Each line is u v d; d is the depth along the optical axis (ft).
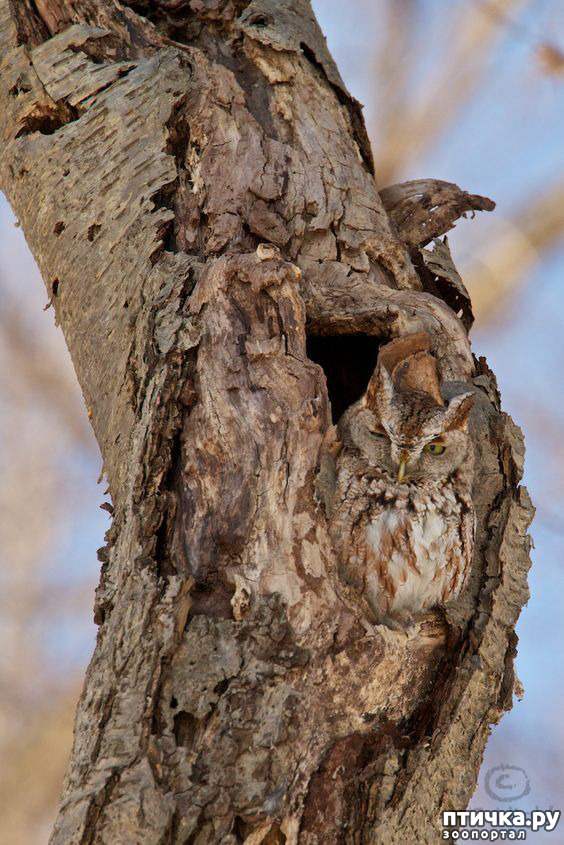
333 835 27.43
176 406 30.37
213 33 41.04
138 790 24.54
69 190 37.09
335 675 28.32
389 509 33.22
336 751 28.27
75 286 35.96
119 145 36.96
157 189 35.45
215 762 25.54
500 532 33.35
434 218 40.60
